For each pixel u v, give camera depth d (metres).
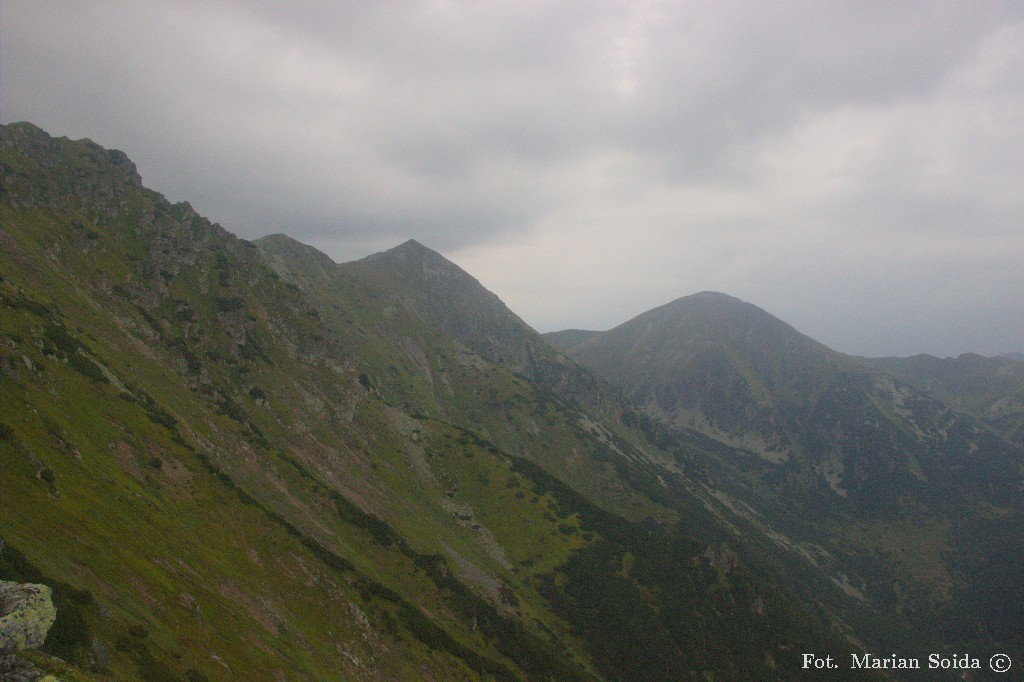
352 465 121.56
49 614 25.23
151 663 29.41
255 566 55.09
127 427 59.28
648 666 105.56
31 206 109.44
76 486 41.38
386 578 82.00
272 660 41.22
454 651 70.44
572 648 103.62
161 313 117.44
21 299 69.19
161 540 44.25
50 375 54.41
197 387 98.50
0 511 31.22
